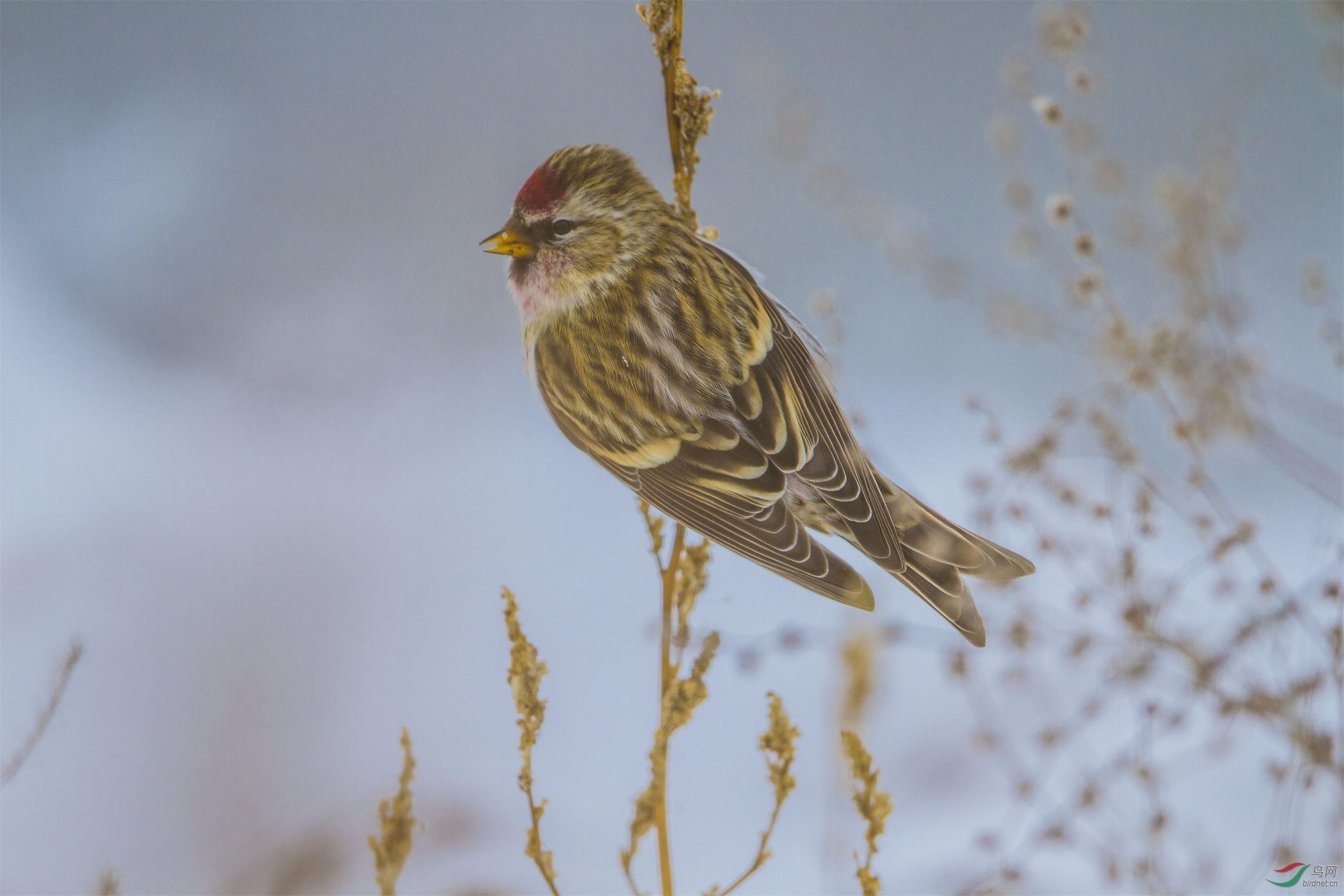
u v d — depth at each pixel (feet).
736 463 21.18
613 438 21.95
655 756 16.49
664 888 16.31
